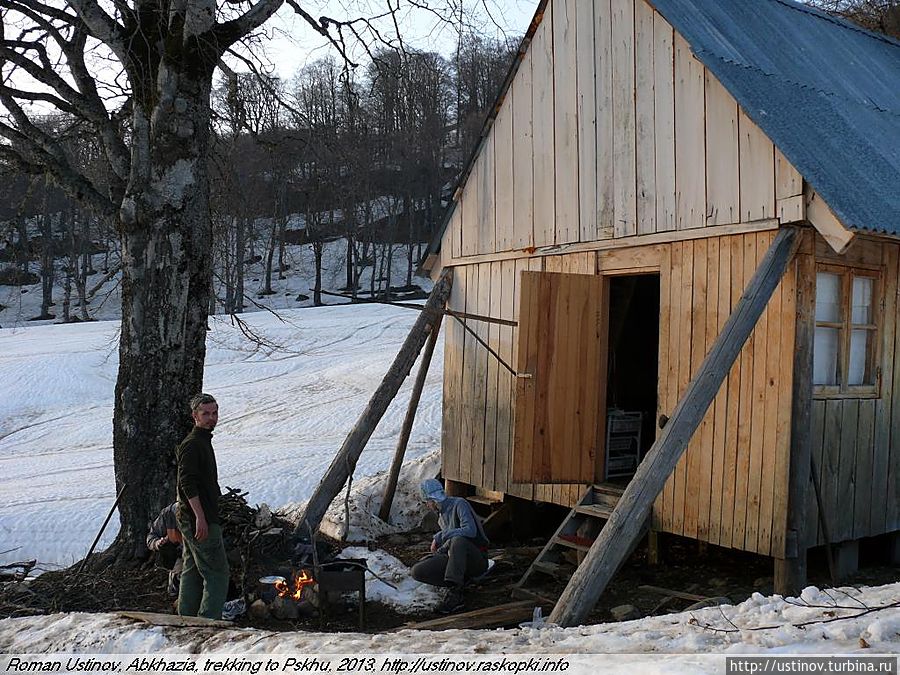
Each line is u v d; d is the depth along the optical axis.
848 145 8.62
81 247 53.28
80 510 16.55
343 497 11.67
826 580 8.74
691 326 8.71
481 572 8.25
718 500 8.44
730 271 8.38
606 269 9.64
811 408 8.00
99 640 5.71
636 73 9.34
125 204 9.16
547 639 5.05
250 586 7.80
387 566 8.96
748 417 8.23
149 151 9.25
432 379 31.08
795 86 9.22
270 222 53.38
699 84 8.69
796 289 7.93
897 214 7.87
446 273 11.98
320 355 38.34
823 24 11.93
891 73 11.59
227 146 11.27
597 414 9.70
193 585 6.91
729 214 8.35
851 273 8.55
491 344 11.24
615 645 4.67
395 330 44.19
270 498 17.30
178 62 9.19
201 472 6.71
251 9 9.84
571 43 10.11
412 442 22.05
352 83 11.73
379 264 65.94
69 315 55.28
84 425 27.36
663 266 9.04
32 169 9.58
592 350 9.68
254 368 35.81
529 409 9.28
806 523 8.15
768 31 10.41
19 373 33.62
